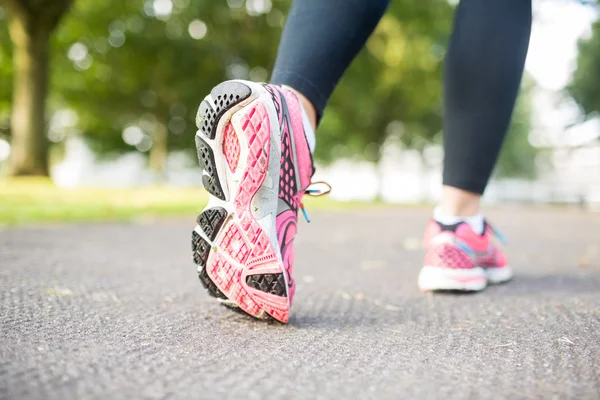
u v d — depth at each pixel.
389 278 1.94
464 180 1.64
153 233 3.52
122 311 1.26
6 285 1.52
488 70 1.53
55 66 14.27
